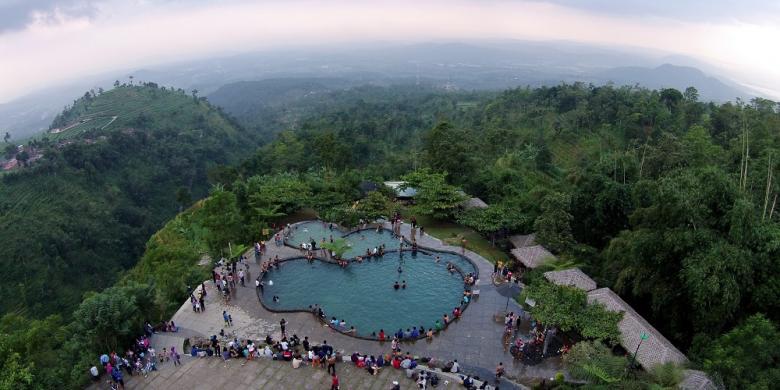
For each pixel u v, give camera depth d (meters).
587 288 36.84
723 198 29.08
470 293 40.22
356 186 68.19
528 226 51.91
